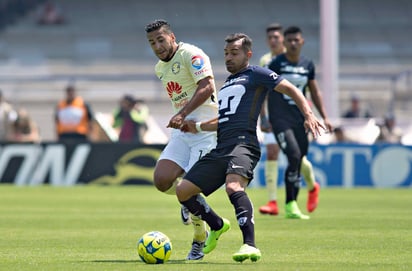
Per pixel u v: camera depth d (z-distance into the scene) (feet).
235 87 84.38
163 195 211.41
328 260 83.41
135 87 414.62
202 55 89.66
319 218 142.00
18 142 256.52
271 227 124.67
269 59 152.87
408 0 538.06
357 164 244.63
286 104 138.72
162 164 91.20
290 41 139.74
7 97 401.08
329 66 261.24
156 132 283.59
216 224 85.30
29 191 226.79
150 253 80.43
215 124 86.63
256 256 77.77
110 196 207.51
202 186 81.71
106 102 407.64
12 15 508.12
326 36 260.83
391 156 244.63
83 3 528.22
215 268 75.77
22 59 476.95
